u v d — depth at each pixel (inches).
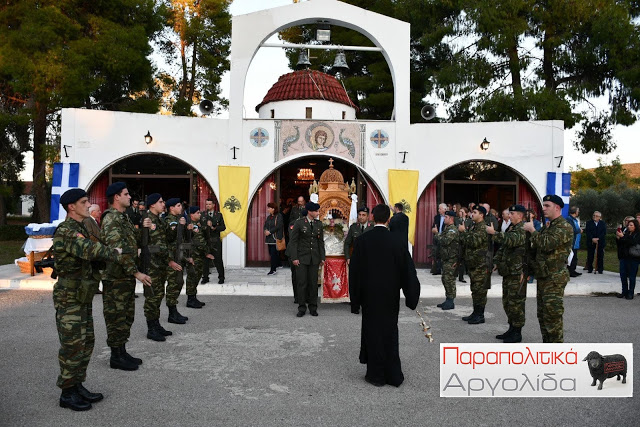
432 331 310.0
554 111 760.3
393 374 210.4
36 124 964.0
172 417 176.2
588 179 1968.5
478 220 328.2
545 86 818.8
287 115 727.7
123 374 222.4
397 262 213.6
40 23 785.6
